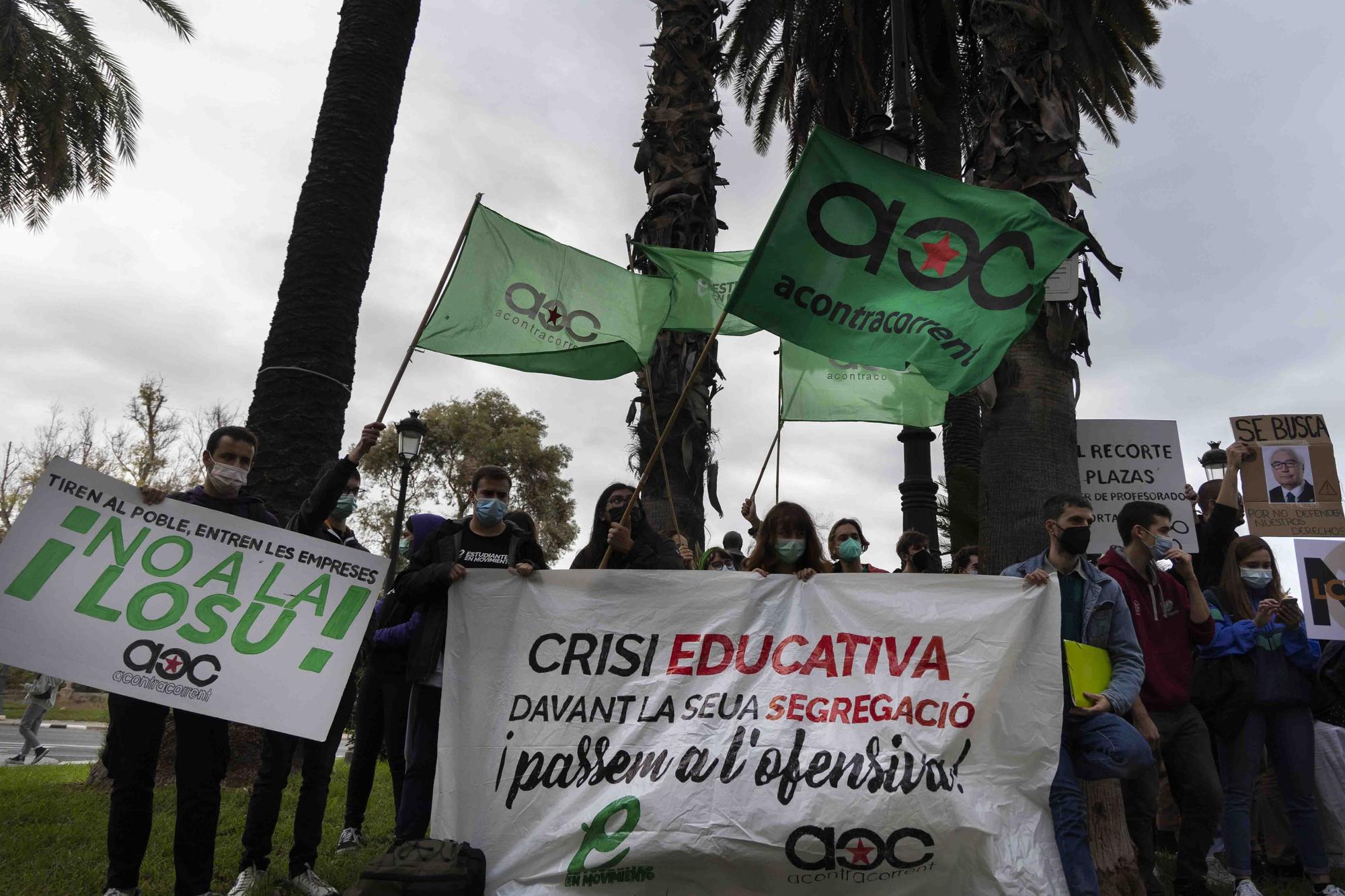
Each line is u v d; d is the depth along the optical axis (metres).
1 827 5.51
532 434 36.50
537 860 3.64
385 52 8.57
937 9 16.73
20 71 14.40
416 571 4.18
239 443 4.12
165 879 4.45
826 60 18.00
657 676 3.93
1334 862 5.38
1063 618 4.05
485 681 3.92
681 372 7.84
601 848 3.61
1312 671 4.62
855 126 17.95
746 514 5.65
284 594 4.00
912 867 3.59
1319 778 5.49
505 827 3.71
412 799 4.09
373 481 34.38
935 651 3.93
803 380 6.88
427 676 4.06
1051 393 4.95
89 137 15.48
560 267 5.96
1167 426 6.28
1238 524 5.39
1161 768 5.78
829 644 3.97
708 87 8.73
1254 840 5.53
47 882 4.34
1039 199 5.09
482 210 5.89
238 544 4.01
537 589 4.03
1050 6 5.33
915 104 16.48
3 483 27.73
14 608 3.68
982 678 3.89
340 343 7.91
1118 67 16.48
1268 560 4.86
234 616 3.92
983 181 5.23
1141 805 4.27
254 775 7.32
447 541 4.28
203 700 3.77
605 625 3.99
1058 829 3.78
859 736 3.79
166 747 7.21
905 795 3.68
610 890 3.58
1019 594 4.00
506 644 3.97
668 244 8.26
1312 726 4.64
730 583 4.07
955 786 3.72
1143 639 4.25
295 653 3.93
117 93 15.30
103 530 3.89
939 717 3.83
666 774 3.74
